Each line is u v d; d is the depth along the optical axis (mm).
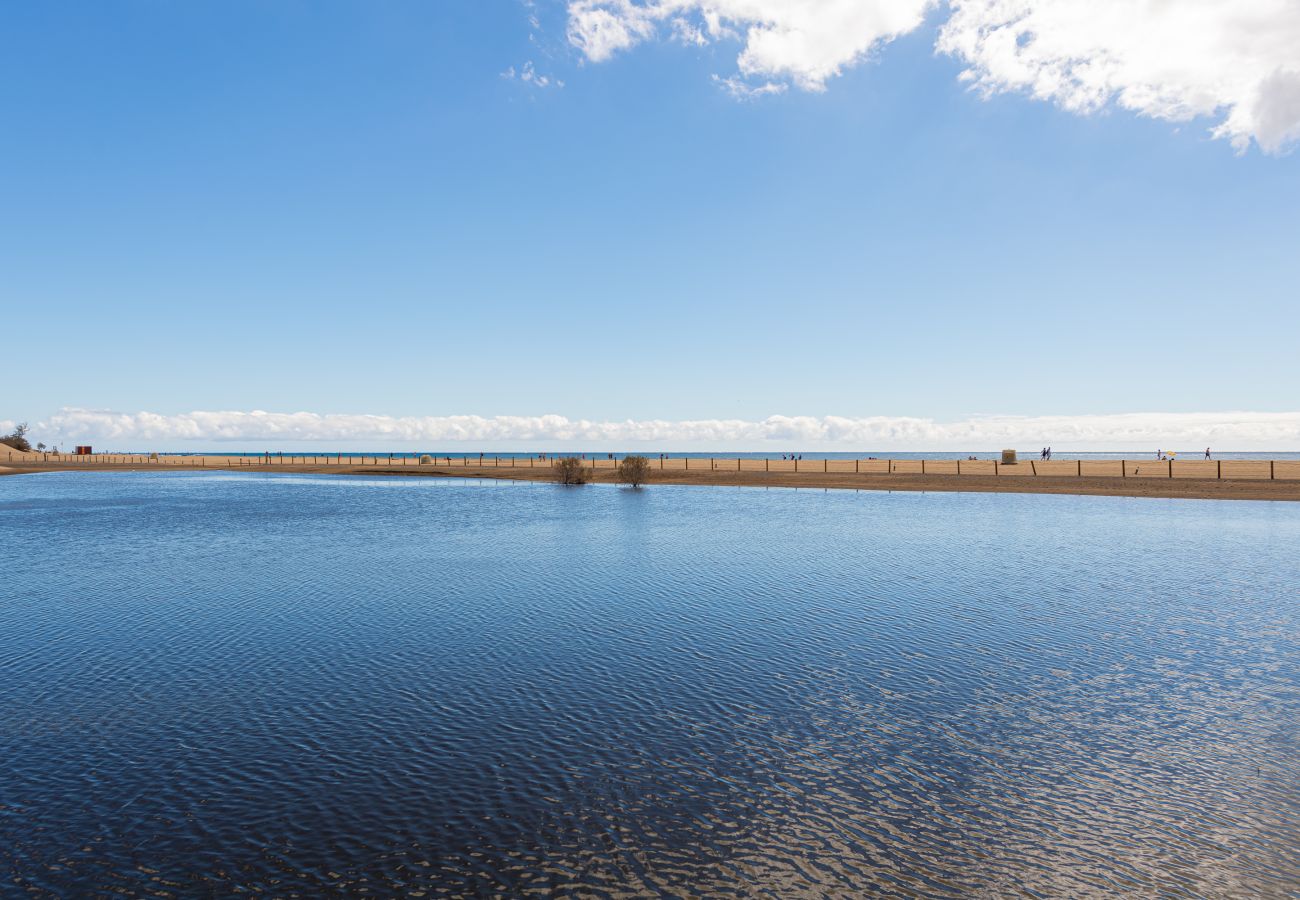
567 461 67312
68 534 30125
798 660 12133
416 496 53406
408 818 7074
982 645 13008
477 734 9117
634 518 35625
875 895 5902
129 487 68562
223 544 26688
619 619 14984
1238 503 41625
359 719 9617
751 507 41656
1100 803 7379
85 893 5898
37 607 16234
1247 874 6168
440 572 20531
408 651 12734
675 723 9469
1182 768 8148
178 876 6148
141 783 7812
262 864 6316
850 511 38750
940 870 6242
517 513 38688
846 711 9875
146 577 19953
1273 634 13695
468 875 6172
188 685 11016
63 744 8852
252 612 15664
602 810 7238
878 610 15727
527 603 16469
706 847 6594
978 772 8062
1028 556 22969
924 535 28391
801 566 21297
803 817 7117
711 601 16625
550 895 5898
